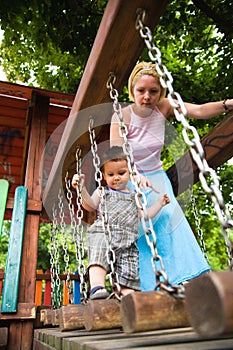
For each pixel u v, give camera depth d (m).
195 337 0.74
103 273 1.86
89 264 1.90
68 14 4.11
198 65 4.89
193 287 0.65
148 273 2.06
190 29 4.49
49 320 1.94
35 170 3.20
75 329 1.34
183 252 2.12
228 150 2.62
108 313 1.07
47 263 10.89
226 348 0.61
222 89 4.55
